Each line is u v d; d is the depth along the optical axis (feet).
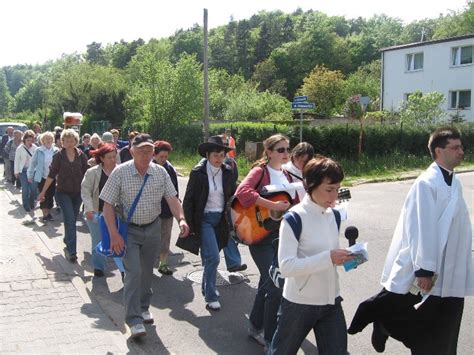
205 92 69.72
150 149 15.23
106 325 16.24
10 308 17.53
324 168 9.84
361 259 9.66
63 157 23.89
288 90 292.40
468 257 11.26
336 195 10.01
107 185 15.37
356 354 14.46
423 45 118.42
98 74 160.15
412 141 75.77
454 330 11.35
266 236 15.02
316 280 10.12
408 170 69.31
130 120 130.82
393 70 125.70
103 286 20.49
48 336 15.24
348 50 303.89
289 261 9.85
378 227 32.19
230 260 21.21
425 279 10.69
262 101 157.38
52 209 37.96
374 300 11.95
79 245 27.53
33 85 297.94
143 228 15.72
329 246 10.23
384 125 75.97
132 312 15.25
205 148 17.92
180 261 24.21
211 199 17.93
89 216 21.13
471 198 44.93
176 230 31.86
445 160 11.28
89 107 139.33
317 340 10.57
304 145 15.90
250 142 70.03
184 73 108.06
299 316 10.23
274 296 13.58
